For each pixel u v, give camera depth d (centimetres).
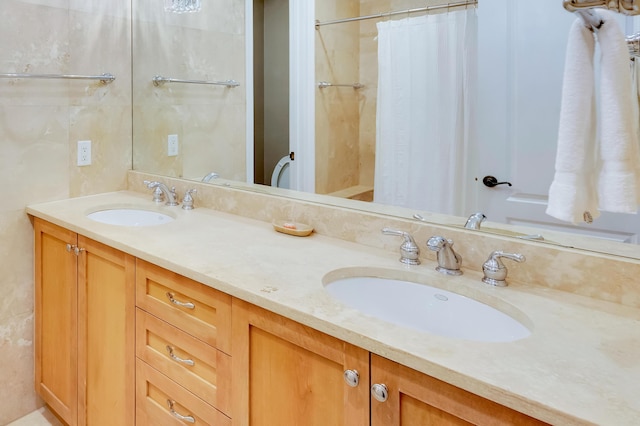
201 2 200
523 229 118
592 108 87
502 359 77
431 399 77
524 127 116
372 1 143
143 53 225
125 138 228
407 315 120
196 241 148
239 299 110
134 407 149
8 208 190
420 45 133
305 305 97
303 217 163
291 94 170
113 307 155
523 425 68
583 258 106
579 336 86
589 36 87
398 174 141
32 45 189
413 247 129
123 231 158
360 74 148
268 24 175
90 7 208
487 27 120
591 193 89
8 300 193
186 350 127
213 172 203
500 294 107
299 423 100
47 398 195
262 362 106
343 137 154
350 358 88
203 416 123
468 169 127
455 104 128
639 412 63
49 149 200
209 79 202
